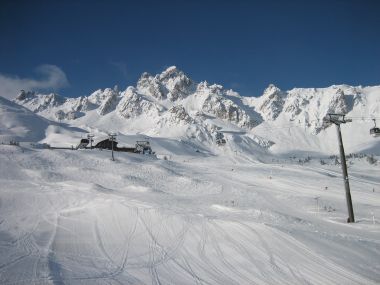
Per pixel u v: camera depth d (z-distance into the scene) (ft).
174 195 138.10
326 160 606.96
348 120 92.38
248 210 89.76
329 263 44.62
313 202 130.21
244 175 208.64
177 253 51.55
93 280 39.60
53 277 39.52
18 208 99.04
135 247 55.52
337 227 79.05
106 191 128.06
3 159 188.75
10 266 43.62
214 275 42.06
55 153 216.33
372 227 79.20
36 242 59.16
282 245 51.62
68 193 116.98
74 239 61.62
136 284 38.91
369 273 41.45
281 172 227.20
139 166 203.62
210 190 159.63
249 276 41.37
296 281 39.40
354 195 155.22
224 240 55.93
